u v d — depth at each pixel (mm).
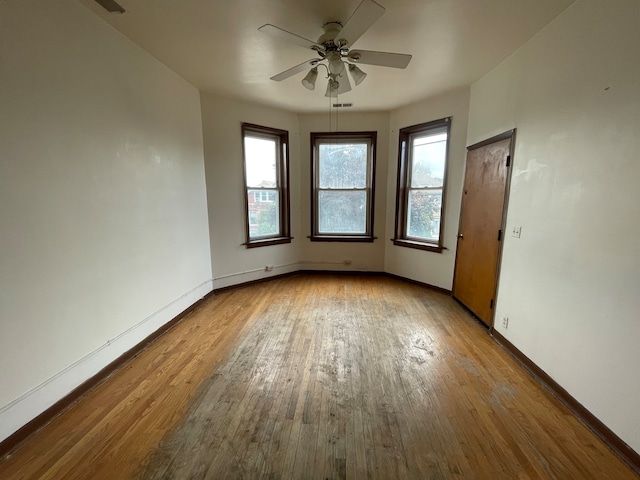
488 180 2822
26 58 1504
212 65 2723
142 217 2438
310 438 1552
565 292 1829
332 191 4590
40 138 1586
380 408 1774
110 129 2082
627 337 1418
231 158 3750
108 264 2082
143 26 2076
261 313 3199
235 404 1802
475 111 3133
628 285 1415
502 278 2561
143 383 1998
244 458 1433
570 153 1811
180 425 1635
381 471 1368
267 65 2727
